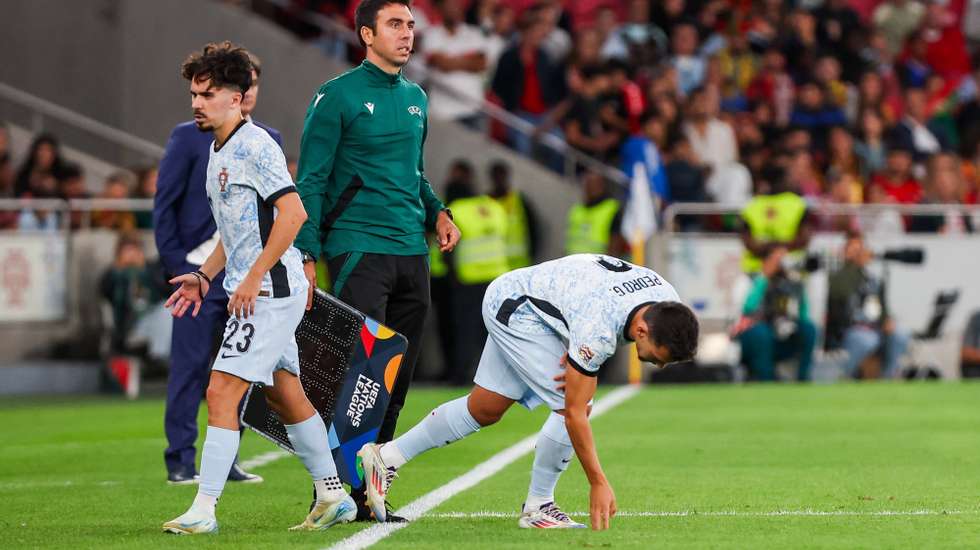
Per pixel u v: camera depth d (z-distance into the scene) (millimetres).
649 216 58812
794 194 57094
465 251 56500
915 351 57844
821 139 68312
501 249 57031
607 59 65125
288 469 32594
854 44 73062
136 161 66875
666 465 32688
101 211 56625
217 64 22062
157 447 37562
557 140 64062
